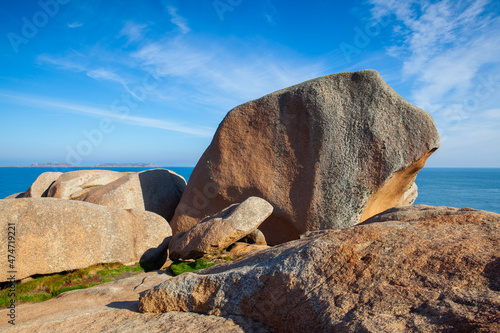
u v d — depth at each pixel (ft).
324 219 24.59
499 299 6.95
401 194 28.91
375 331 6.98
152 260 21.83
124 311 11.68
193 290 10.85
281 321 9.19
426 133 23.54
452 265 8.38
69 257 18.03
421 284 8.13
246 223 20.20
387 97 24.75
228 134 28.43
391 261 8.99
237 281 10.36
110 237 19.94
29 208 17.62
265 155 27.20
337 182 24.75
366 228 10.97
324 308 8.41
